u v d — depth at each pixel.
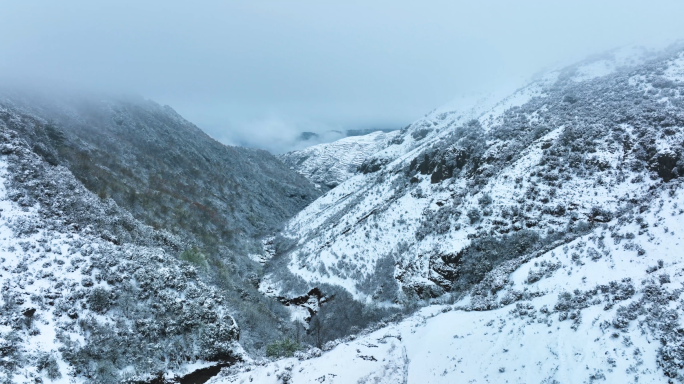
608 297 24.50
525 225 54.69
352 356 28.72
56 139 83.38
